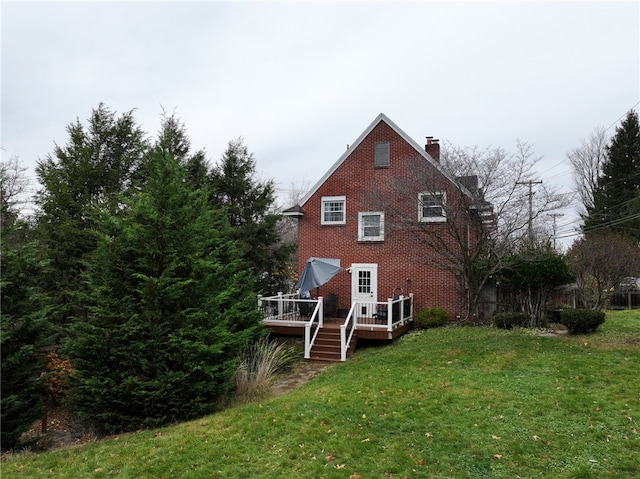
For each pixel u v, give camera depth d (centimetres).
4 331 816
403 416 770
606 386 860
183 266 934
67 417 1108
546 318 1570
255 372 1166
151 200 958
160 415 870
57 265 1505
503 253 1617
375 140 2002
